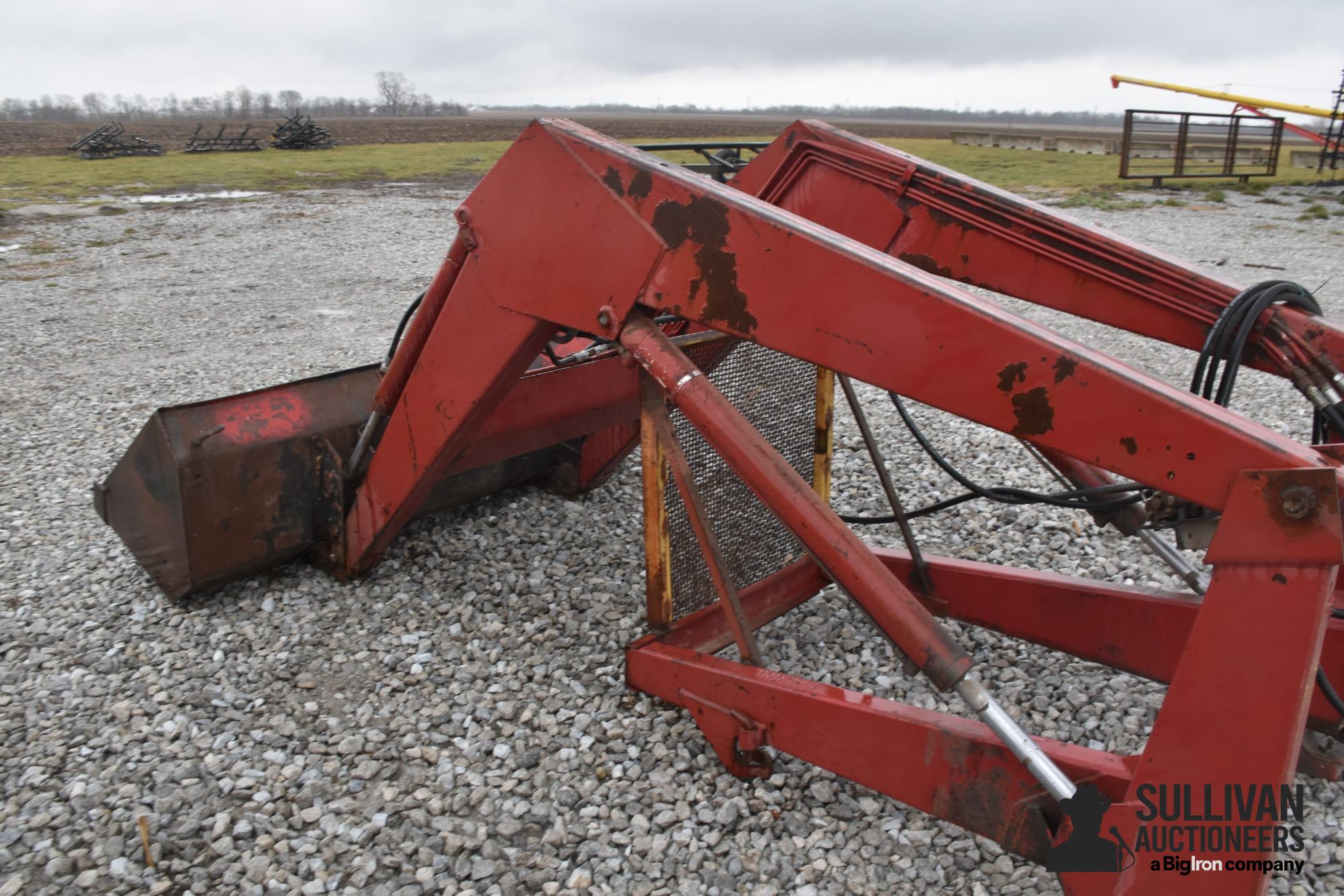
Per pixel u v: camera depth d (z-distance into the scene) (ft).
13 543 15.51
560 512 15.87
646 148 10.34
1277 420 20.21
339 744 10.16
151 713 10.77
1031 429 6.58
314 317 34.06
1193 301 8.45
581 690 11.02
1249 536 5.77
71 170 95.50
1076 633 10.57
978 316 6.61
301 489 12.88
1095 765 7.27
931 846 8.57
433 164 102.01
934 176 9.60
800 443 12.07
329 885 8.30
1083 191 67.56
